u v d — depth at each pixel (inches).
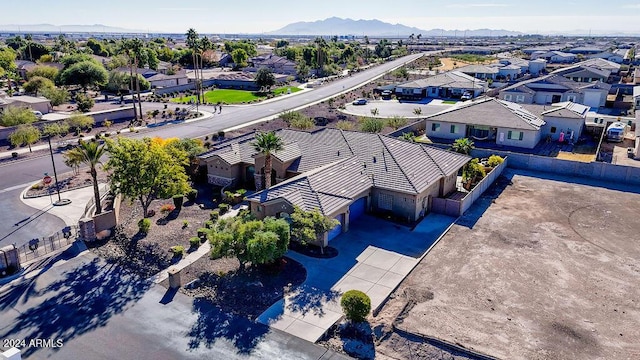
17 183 1771.7
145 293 1031.6
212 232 1092.5
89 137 2536.9
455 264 1151.0
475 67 4753.9
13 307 978.7
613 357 816.9
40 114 2854.3
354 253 1218.0
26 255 1197.1
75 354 838.5
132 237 1299.2
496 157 1909.4
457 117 2384.4
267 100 3868.1
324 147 1720.0
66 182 1769.2
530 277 1084.5
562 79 3540.8
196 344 862.5
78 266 1147.3
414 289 1037.8
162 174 1359.5
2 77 4640.8
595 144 2321.6
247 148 1818.4
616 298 997.8
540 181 1798.7
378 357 824.9
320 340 874.1
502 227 1371.8
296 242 1270.9
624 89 3897.6
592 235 1314.0
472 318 927.0
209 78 4958.2
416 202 1406.3
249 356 828.0
